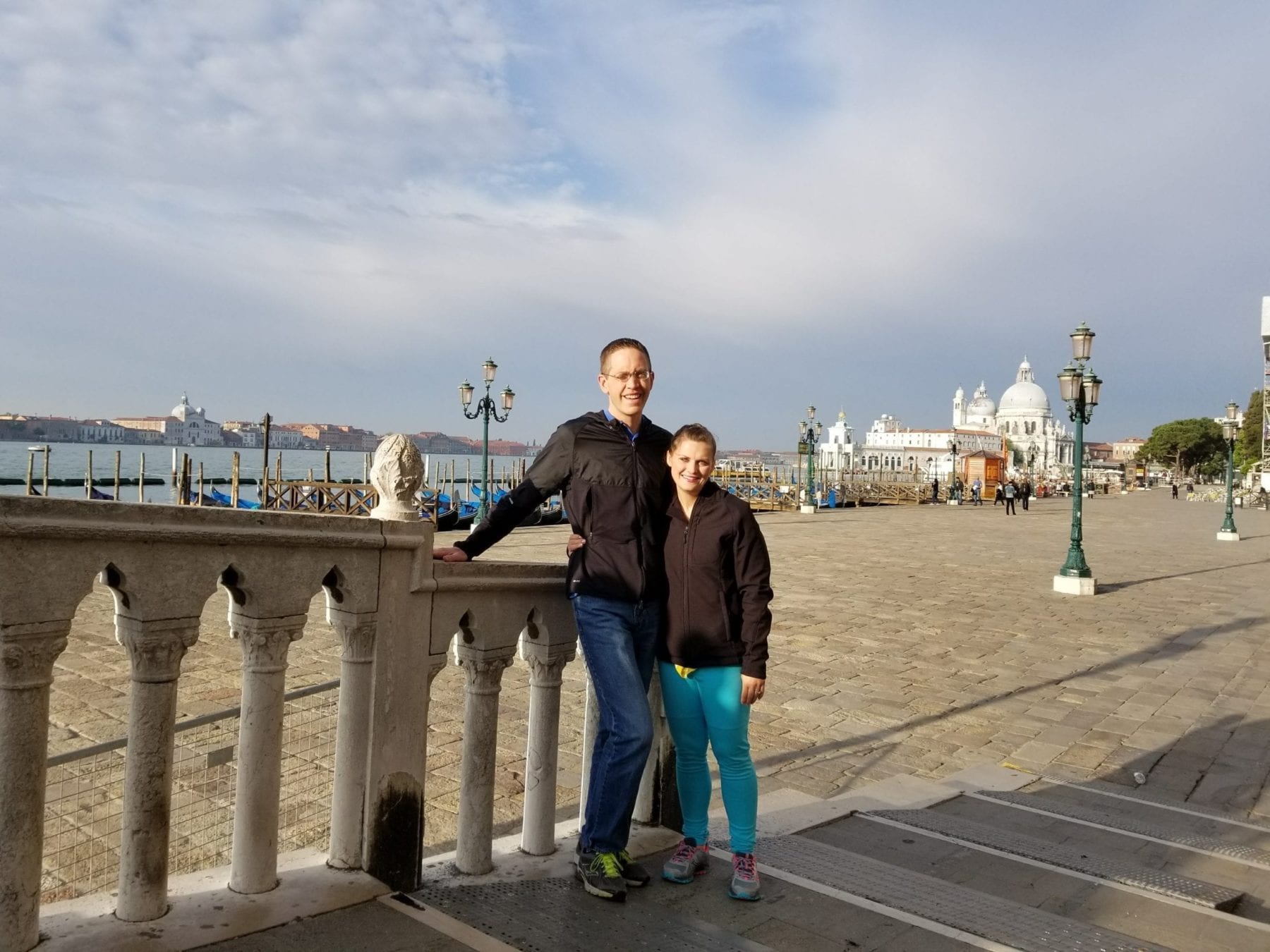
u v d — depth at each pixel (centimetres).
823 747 706
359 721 300
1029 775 645
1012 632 1230
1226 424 3038
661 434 349
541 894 321
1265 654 1108
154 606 246
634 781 326
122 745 436
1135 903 370
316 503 3378
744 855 339
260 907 273
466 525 3109
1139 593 1650
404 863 311
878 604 1443
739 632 343
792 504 5044
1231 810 590
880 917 323
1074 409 1659
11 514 216
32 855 231
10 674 223
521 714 750
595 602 328
